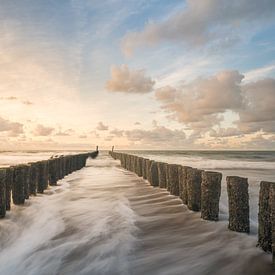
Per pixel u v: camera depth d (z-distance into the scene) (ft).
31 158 128.98
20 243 16.31
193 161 115.55
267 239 13.39
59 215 21.04
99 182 39.68
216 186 18.29
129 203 24.67
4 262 14.38
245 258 12.79
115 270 12.53
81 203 24.94
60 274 12.67
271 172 69.87
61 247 15.11
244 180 16.10
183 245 14.65
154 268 12.51
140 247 14.65
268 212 13.39
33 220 20.07
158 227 17.53
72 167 57.82
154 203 24.06
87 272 12.59
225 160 128.88
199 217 19.03
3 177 20.59
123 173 55.26
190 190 20.88
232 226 16.20
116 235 16.25
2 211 20.48
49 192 31.12
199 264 12.59
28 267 13.65
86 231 17.31
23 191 24.49
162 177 31.53
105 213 21.21
